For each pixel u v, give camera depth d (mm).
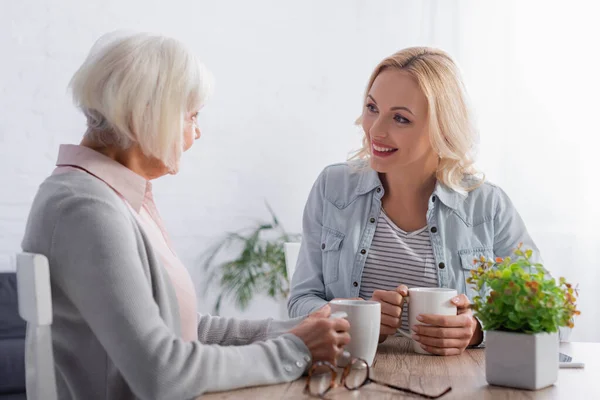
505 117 3635
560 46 3586
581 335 3572
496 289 1137
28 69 3471
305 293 1785
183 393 1080
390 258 1727
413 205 1738
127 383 1166
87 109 1257
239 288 3740
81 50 3553
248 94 3857
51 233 1137
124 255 1119
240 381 1111
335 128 3975
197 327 1435
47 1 3502
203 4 3785
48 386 1069
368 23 3988
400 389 1095
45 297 1061
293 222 3902
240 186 3832
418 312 1392
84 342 1198
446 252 1709
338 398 1048
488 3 3688
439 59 1649
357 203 1794
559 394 1092
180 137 1273
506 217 1756
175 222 3725
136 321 1092
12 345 2814
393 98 1595
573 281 3578
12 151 3439
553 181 3598
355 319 1254
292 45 3924
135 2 3658
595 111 3553
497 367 1133
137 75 1226
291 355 1167
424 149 1637
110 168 1248
